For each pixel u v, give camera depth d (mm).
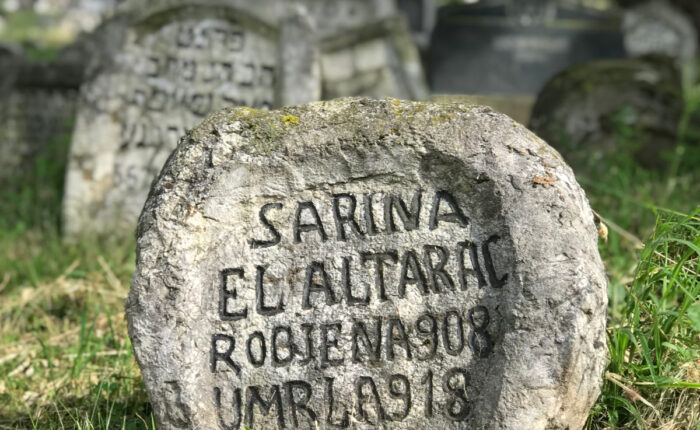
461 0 6621
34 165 2820
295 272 905
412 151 886
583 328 820
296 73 2006
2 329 1470
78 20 9055
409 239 892
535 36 4645
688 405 960
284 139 902
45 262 1799
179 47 2070
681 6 4828
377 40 2354
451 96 1052
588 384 834
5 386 1237
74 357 1322
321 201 908
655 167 2508
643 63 2627
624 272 1376
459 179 877
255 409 897
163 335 875
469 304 869
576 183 873
